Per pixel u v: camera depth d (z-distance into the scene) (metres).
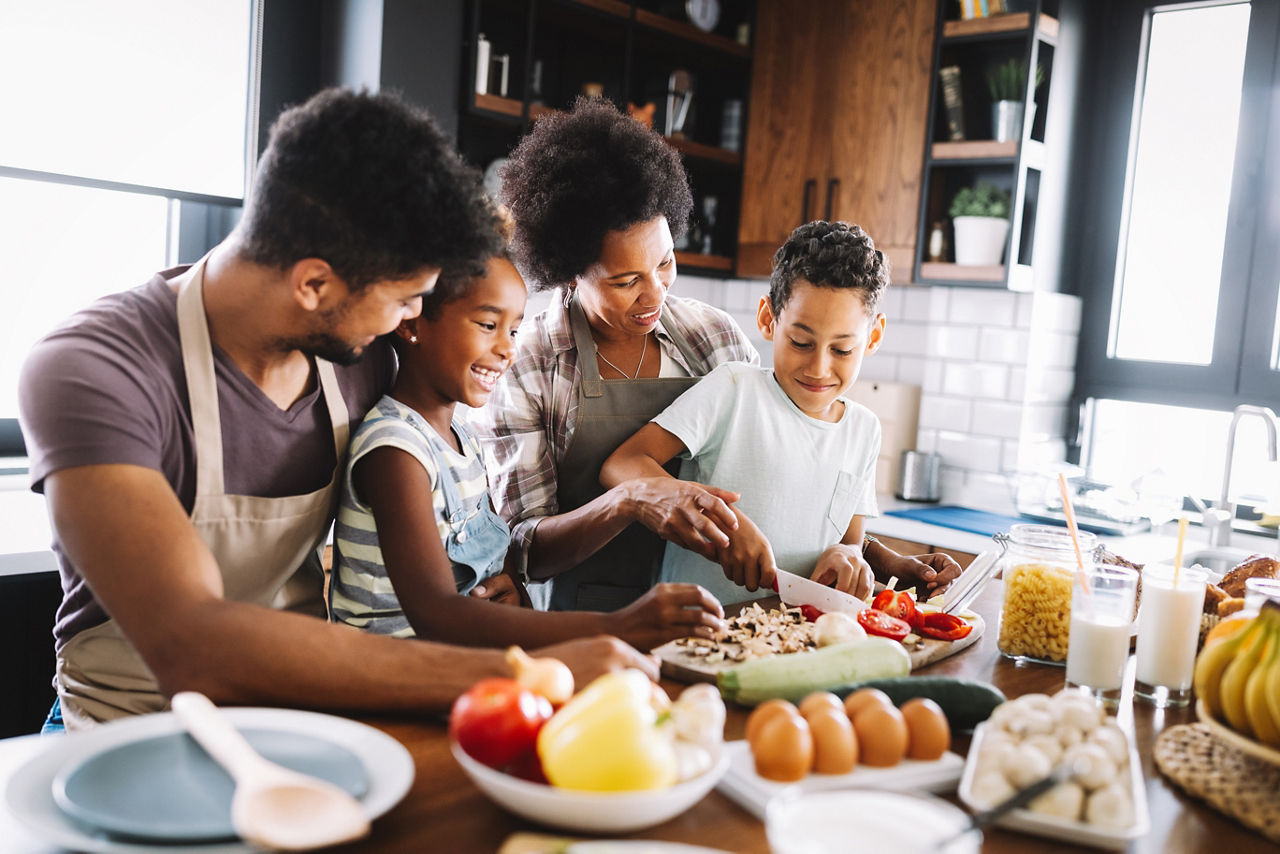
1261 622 0.84
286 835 0.66
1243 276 2.90
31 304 2.35
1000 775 0.78
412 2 2.49
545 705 0.77
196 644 0.86
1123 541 2.69
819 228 1.50
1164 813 0.83
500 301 1.24
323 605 1.29
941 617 1.26
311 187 0.93
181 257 2.55
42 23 2.16
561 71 3.07
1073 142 3.07
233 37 2.47
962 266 2.93
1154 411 3.10
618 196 1.45
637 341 1.71
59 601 2.03
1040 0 2.78
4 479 2.13
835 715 0.82
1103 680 1.10
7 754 0.81
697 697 0.85
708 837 0.74
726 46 3.25
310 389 1.20
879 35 3.06
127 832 0.65
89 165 2.27
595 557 1.67
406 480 1.16
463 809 0.76
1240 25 2.90
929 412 3.23
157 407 1.02
